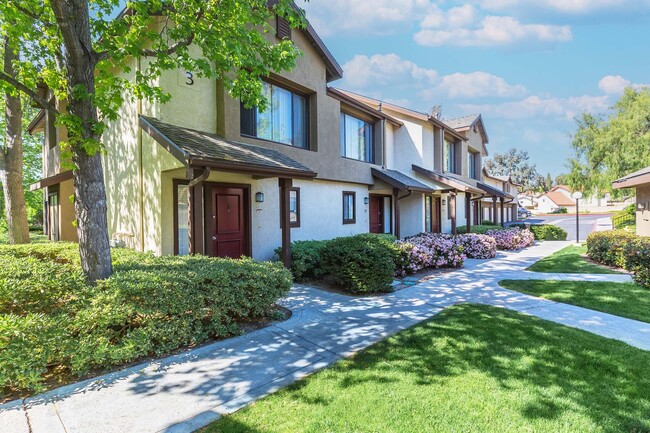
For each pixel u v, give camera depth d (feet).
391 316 18.30
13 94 16.38
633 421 9.27
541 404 10.03
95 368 12.41
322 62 35.35
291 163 26.78
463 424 9.15
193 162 18.97
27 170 61.00
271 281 17.56
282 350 14.05
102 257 15.25
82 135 14.78
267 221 30.83
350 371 12.13
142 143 24.90
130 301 13.52
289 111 32.89
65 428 9.21
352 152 42.42
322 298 22.24
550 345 14.12
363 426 9.09
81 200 15.15
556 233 69.36
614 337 15.06
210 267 16.85
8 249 23.58
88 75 15.01
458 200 64.95
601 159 80.64
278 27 29.91
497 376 11.65
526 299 21.52
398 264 28.76
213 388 11.16
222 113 26.32
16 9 15.55
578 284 25.09
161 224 23.71
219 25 17.54
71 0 14.16
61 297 13.69
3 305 12.89
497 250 48.98
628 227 55.26
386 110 52.95
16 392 10.95
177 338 14.07
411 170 50.93
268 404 10.19
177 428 9.18
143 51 16.92
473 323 16.80
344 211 40.45
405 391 10.77
